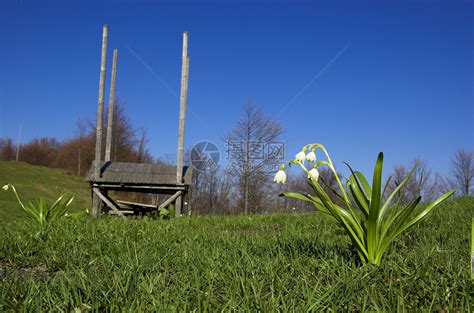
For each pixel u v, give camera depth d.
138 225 6.26
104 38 12.80
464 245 4.05
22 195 27.73
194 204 26.48
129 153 34.59
